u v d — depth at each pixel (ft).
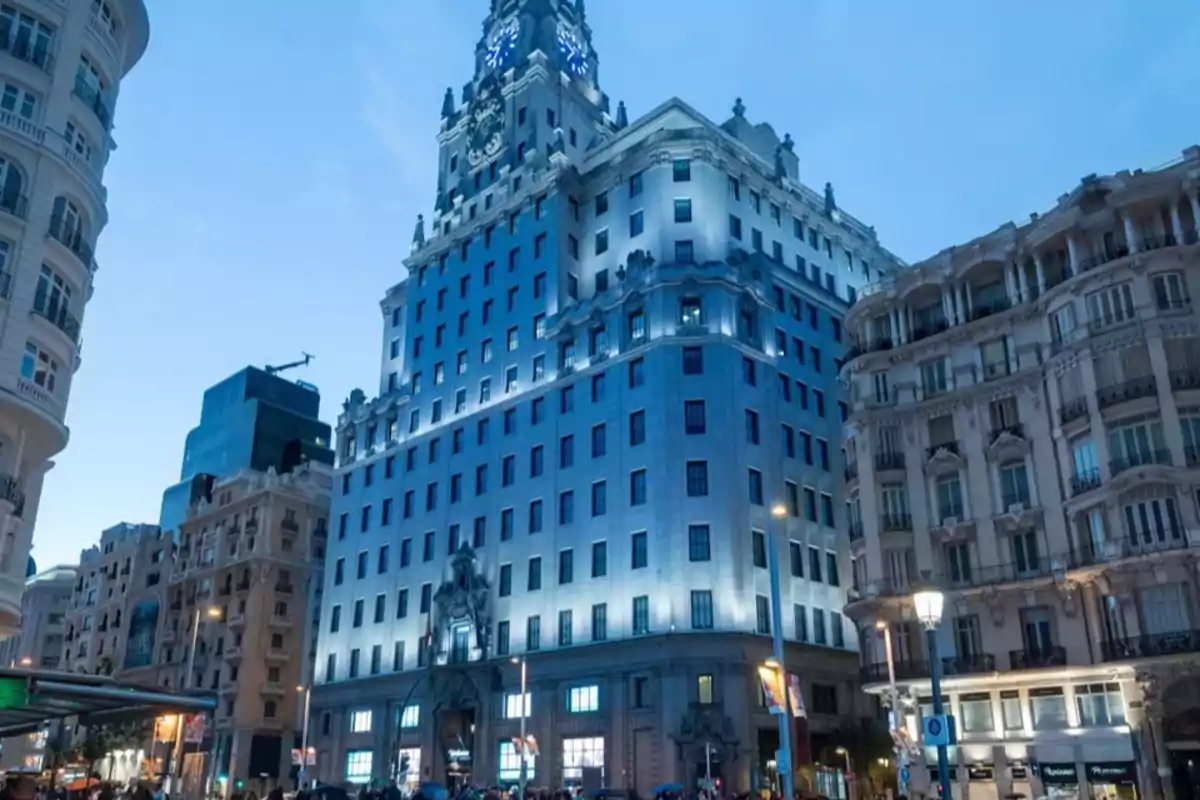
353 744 257.14
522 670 201.05
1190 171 153.38
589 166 273.95
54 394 126.21
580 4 331.98
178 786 235.81
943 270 184.14
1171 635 137.59
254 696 302.25
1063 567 152.46
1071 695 150.61
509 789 164.35
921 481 175.83
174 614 346.33
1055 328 164.45
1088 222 161.48
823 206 279.90
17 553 121.90
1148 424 146.92
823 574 220.23
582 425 228.22
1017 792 152.15
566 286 250.16
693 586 198.39
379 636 262.67
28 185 123.95
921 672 164.66
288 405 404.57
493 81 307.58
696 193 238.89
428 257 292.20
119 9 145.18
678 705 187.62
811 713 203.31
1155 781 138.00
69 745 283.38
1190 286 149.89
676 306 221.25
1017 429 167.12
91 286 136.56
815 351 246.06
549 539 225.35
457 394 267.18
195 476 375.45
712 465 206.08
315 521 335.47
